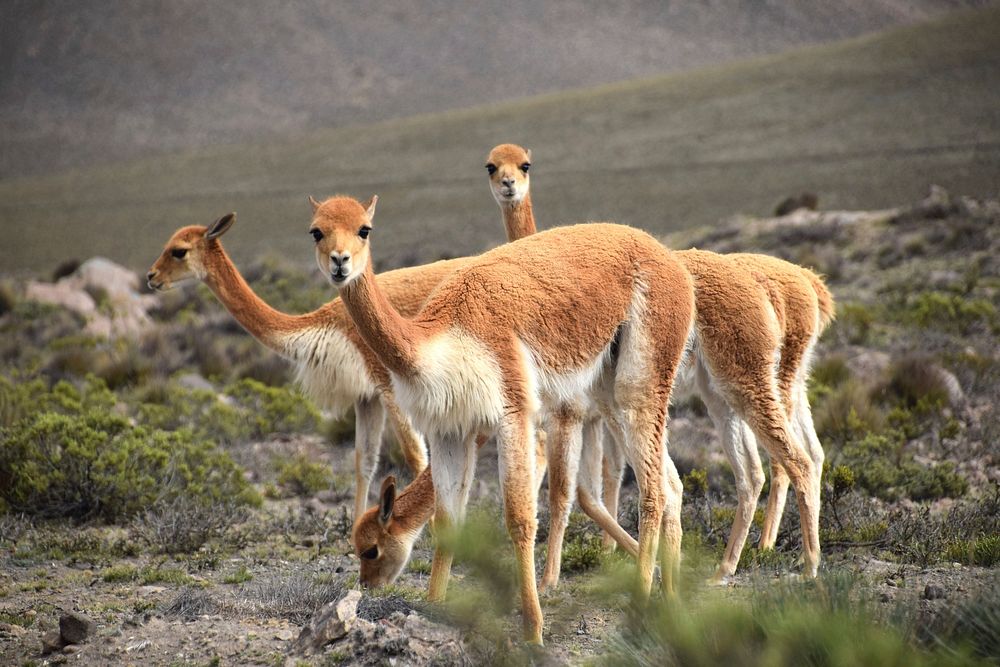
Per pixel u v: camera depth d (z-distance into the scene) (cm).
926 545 3198
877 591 2580
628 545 3095
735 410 3158
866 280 9106
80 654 2480
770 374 3131
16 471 4006
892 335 6862
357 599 2430
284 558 3519
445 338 2514
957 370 5650
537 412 2597
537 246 2752
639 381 2755
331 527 3884
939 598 2505
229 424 5259
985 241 9781
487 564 2294
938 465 4097
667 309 2789
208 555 3531
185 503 3847
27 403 5156
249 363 6794
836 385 5575
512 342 2547
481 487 4347
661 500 2720
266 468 4734
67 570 3369
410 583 3184
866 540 3378
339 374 3778
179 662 2395
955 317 7038
